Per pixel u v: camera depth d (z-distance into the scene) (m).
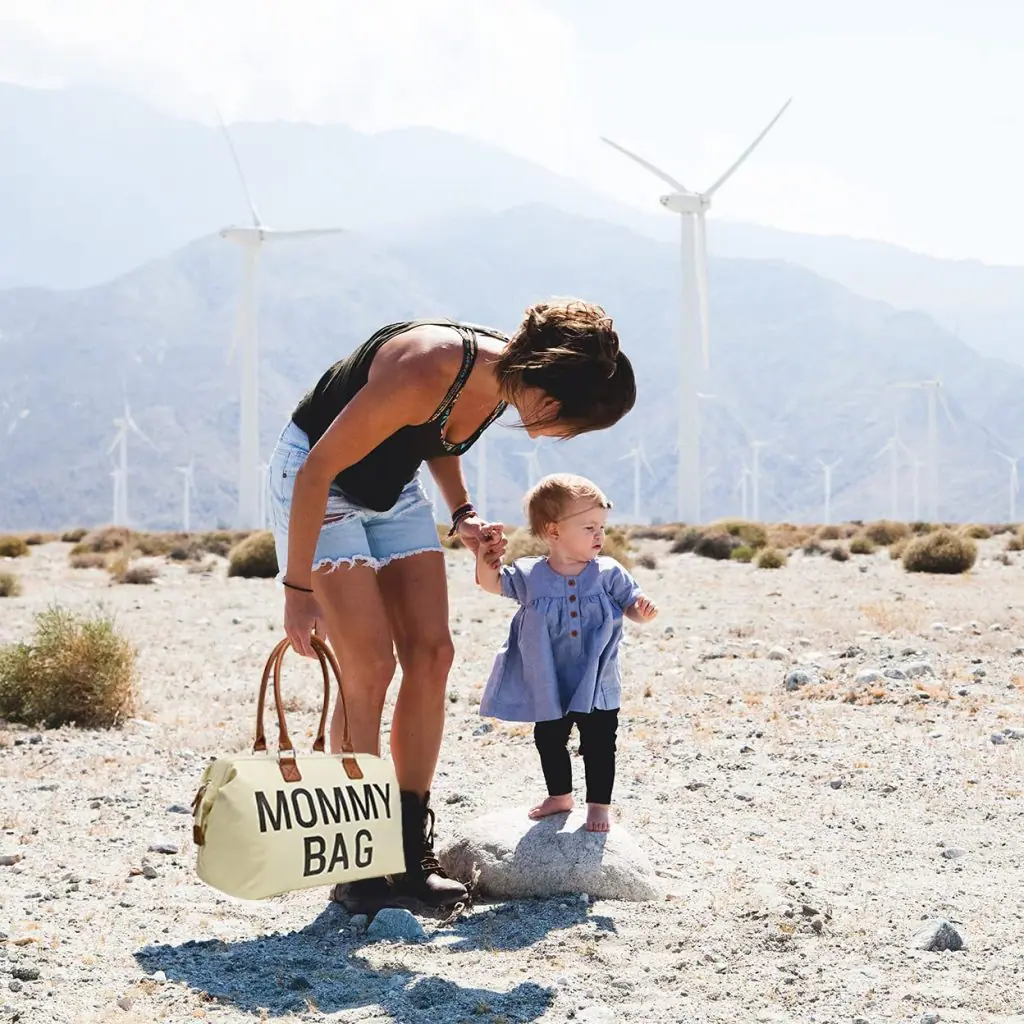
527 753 7.83
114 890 4.92
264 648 14.44
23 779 7.25
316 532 4.36
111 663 9.42
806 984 3.78
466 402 4.45
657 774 7.07
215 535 46.69
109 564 32.06
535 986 3.76
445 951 4.15
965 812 6.18
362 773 4.23
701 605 18.98
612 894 4.71
